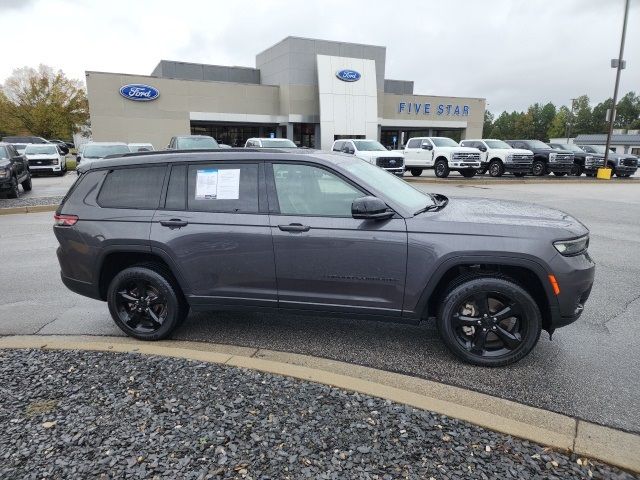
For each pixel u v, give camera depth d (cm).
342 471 243
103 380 339
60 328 477
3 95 5278
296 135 4119
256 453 257
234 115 3841
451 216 376
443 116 4659
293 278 394
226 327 468
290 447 262
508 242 352
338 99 3938
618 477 241
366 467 246
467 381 355
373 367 379
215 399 311
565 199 1475
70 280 454
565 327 458
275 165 401
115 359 375
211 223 403
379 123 4300
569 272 350
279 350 413
